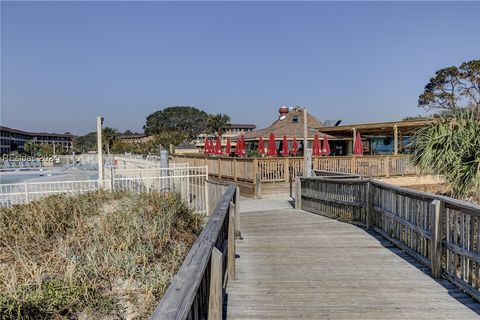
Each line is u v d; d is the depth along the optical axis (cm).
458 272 440
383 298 388
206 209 953
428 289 410
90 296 421
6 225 620
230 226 448
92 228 603
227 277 440
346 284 431
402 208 573
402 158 1652
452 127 718
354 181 762
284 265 507
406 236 562
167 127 9569
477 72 3098
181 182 966
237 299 391
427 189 1330
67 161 5450
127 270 475
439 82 3253
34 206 701
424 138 755
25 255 511
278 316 350
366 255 550
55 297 403
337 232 707
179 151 4584
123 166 1716
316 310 362
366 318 343
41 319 375
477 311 354
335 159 1520
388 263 509
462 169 657
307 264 511
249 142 2625
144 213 673
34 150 7944
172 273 491
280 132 2255
